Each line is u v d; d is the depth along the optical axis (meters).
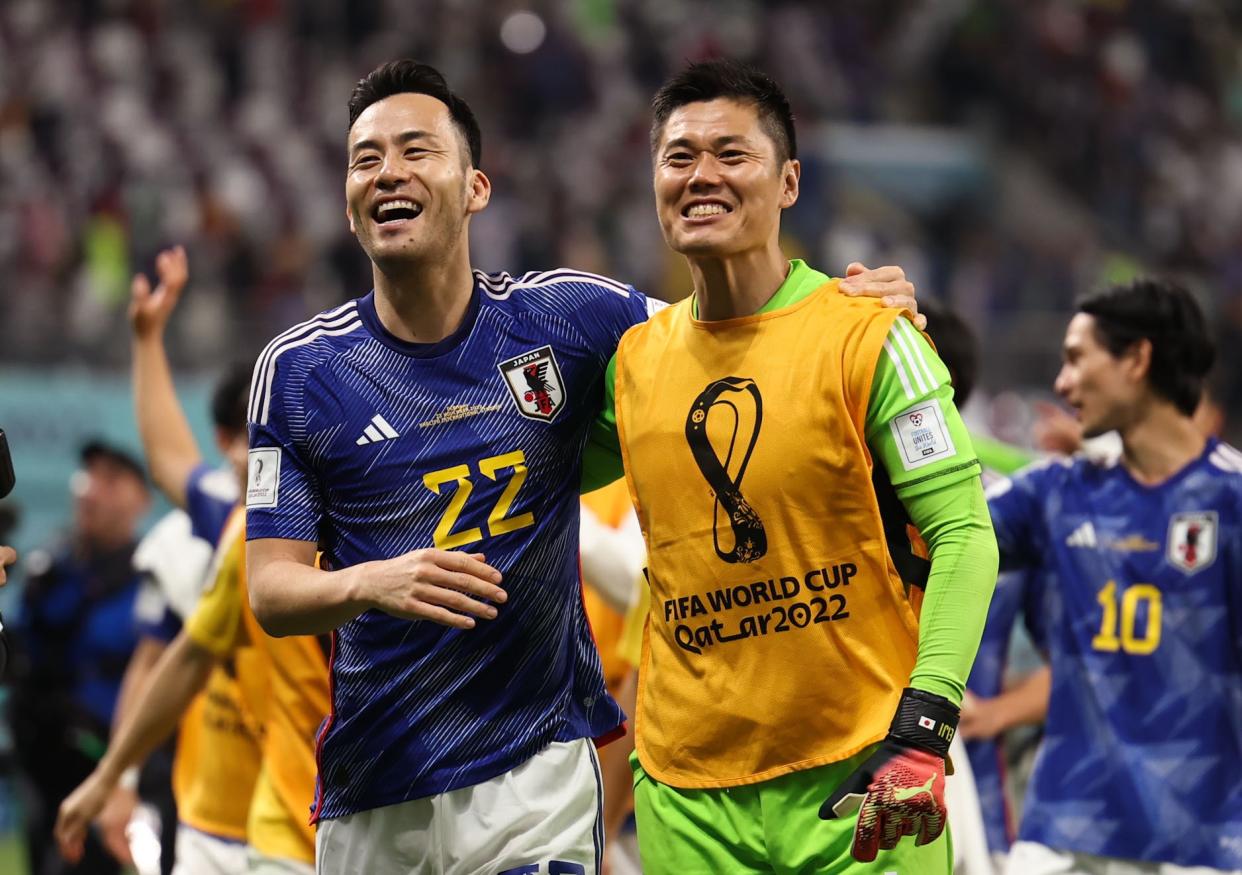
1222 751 15.28
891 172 77.75
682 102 11.96
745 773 11.88
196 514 19.05
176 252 19.38
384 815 12.96
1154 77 83.44
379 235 12.58
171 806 22.62
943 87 80.88
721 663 11.95
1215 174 80.69
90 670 24.84
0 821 36.75
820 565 11.72
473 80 67.06
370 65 66.19
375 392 12.80
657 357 12.38
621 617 17.69
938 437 11.42
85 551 25.25
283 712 16.72
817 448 11.63
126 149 56.78
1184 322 15.66
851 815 11.64
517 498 12.80
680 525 12.07
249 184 57.88
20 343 45.16
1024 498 16.31
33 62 58.66
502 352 12.91
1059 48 81.75
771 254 12.09
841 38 79.19
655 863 12.37
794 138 12.27
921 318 11.94
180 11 63.53
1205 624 15.36
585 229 62.75
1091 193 78.75
